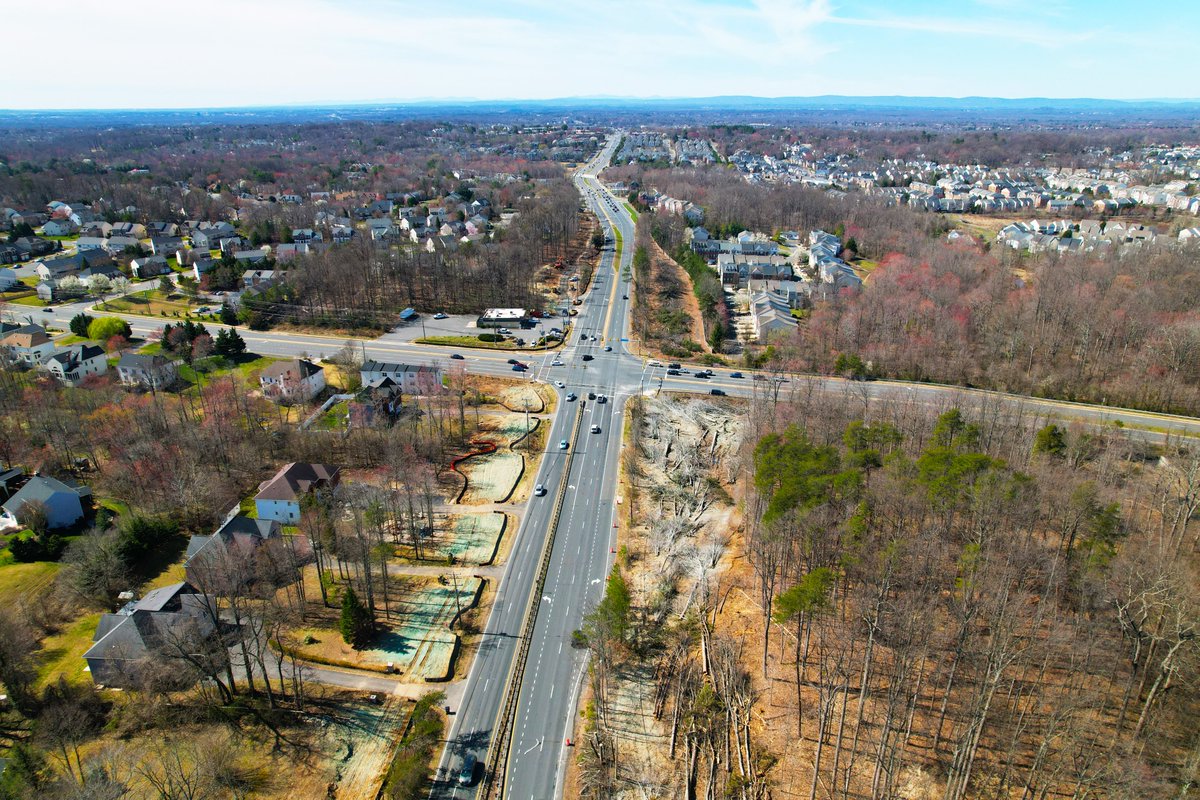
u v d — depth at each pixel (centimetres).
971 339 19038
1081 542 9381
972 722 6969
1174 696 7544
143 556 11394
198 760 7912
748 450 13162
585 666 9594
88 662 9000
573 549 11962
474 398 17288
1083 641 8044
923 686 8294
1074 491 9594
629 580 11219
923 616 7894
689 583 11156
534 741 8462
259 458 13975
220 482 13025
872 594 8425
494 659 9681
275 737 8419
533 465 14575
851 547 8762
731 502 13325
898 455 11031
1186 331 16338
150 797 7512
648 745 8431
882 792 7169
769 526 9175
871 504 9638
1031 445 12181
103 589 10450
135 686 8856
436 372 17300
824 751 7906
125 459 13238
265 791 7738
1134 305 18350
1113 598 7994
